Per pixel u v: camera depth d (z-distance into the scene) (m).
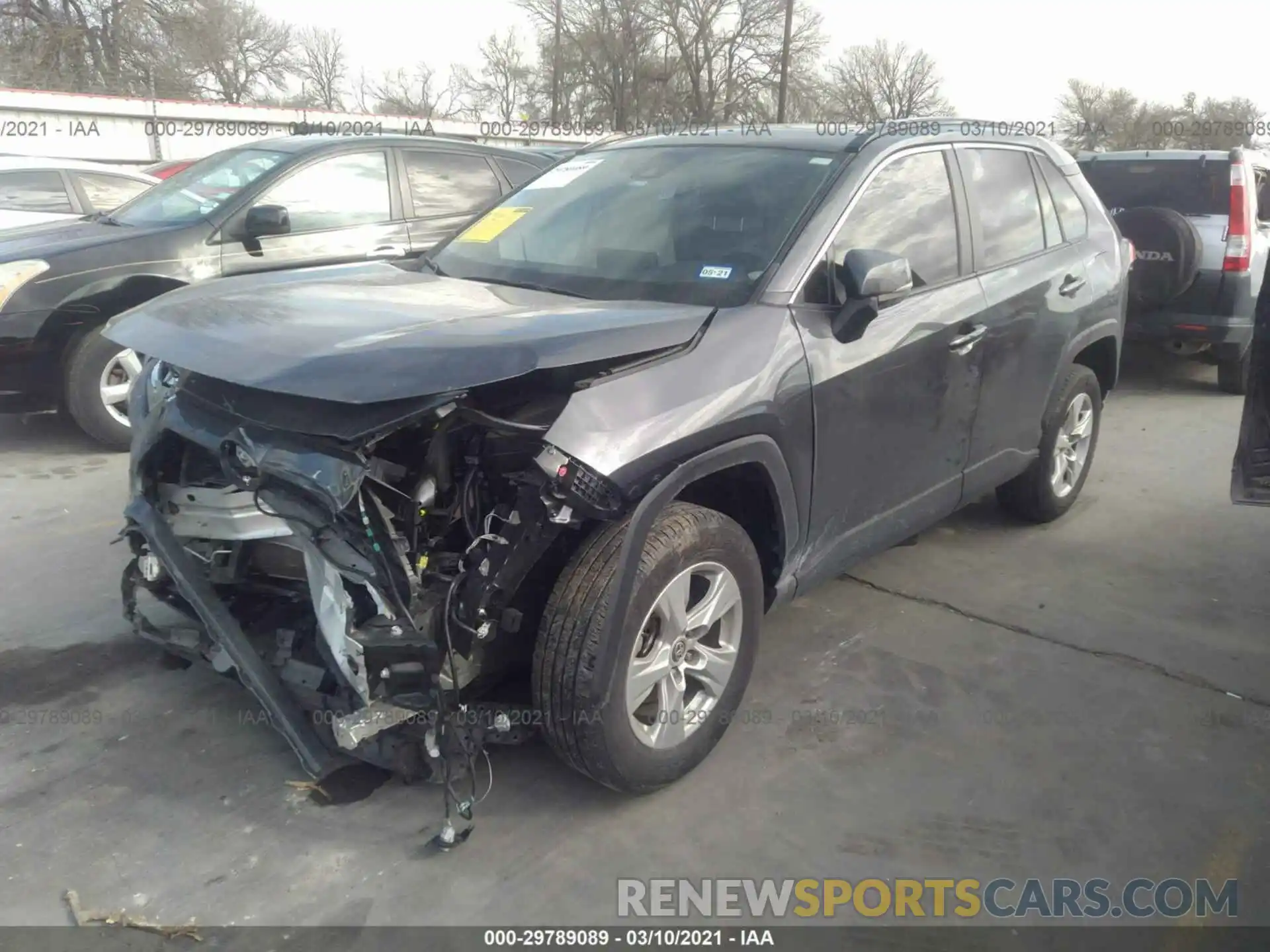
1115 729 3.48
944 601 4.41
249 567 3.14
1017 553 4.95
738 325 3.10
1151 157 8.20
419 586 2.64
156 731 3.36
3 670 3.71
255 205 6.54
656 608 2.87
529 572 2.81
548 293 3.48
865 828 2.97
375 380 2.48
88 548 4.82
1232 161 7.79
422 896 2.66
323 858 2.79
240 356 2.69
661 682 2.98
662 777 3.01
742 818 3.00
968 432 4.14
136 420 3.28
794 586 3.46
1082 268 4.80
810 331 3.27
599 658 2.69
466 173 7.59
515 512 2.63
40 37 31.77
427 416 2.58
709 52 39.25
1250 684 3.78
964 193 4.14
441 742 2.74
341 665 2.71
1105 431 7.19
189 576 3.12
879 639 4.06
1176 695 3.70
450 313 3.03
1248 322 7.75
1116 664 3.91
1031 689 3.72
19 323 5.82
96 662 3.78
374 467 2.62
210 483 3.13
